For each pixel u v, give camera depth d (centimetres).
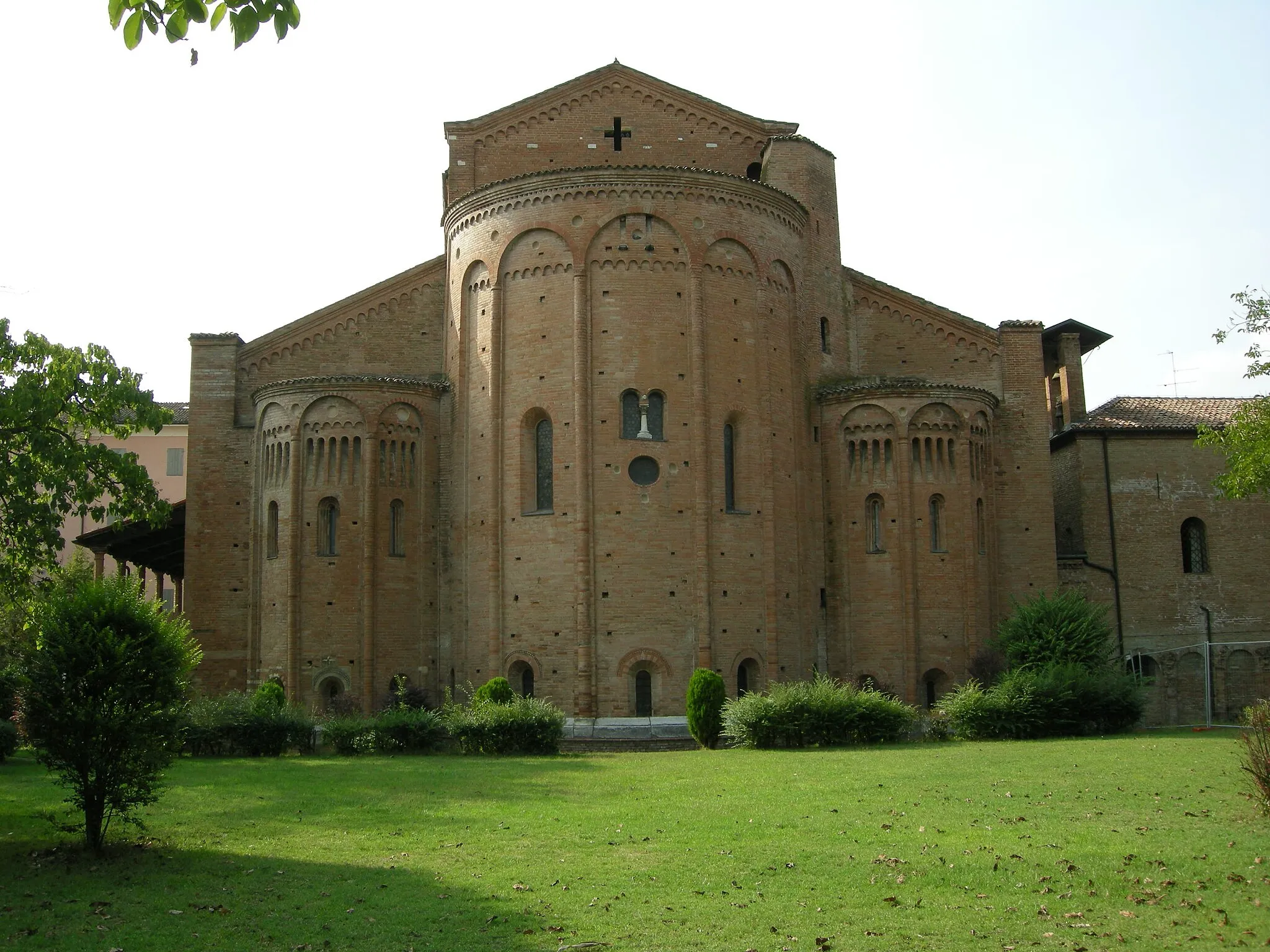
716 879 1658
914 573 4594
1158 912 1457
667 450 4253
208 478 4747
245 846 1944
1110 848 1744
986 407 4838
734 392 4372
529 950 1377
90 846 1894
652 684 4134
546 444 4347
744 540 4306
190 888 1670
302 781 2673
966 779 2466
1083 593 5100
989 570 4747
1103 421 5391
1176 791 2214
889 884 1609
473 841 1956
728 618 4219
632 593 4156
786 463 4500
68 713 1848
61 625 1916
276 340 4862
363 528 4428
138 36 1161
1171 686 5125
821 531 4706
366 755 3334
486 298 4494
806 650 4500
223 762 3091
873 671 4578
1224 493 4066
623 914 1499
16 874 1753
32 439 2538
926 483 4656
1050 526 4912
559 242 4366
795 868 1706
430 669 4494
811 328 4894
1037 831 1891
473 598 4397
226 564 4697
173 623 2030
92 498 2652
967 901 1524
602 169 4356
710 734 3641
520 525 4284
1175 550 5250
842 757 2980
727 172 5106
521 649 4219
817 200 5038
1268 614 5234
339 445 4469
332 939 1433
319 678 4350
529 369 4350
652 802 2312
